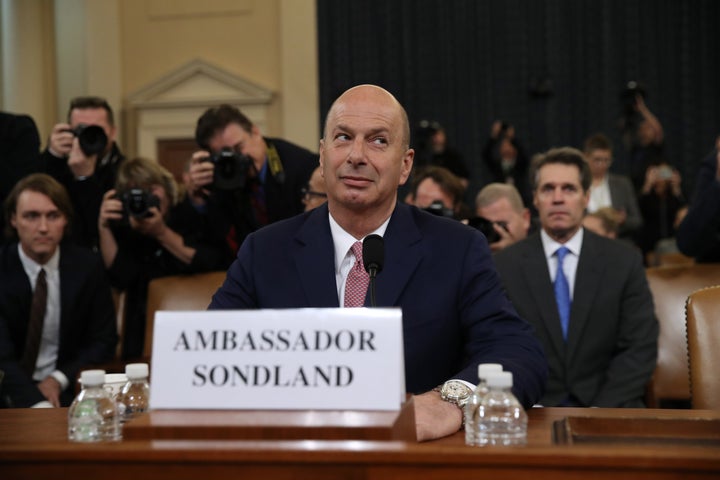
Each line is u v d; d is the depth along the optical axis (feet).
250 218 13.23
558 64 32.22
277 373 4.87
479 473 4.18
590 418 5.51
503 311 7.02
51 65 32.22
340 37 32.45
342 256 7.14
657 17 31.99
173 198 13.97
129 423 4.64
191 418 4.70
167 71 32.30
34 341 12.22
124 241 13.33
